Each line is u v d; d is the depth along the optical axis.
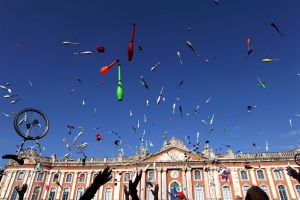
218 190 45.28
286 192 43.22
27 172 50.06
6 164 51.22
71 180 50.97
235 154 48.94
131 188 4.91
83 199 4.00
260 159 46.75
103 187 49.22
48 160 53.16
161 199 44.06
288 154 46.41
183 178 47.28
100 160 53.03
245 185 45.09
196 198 45.56
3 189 48.44
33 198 47.91
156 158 50.25
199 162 48.44
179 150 50.59
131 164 50.44
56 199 48.75
